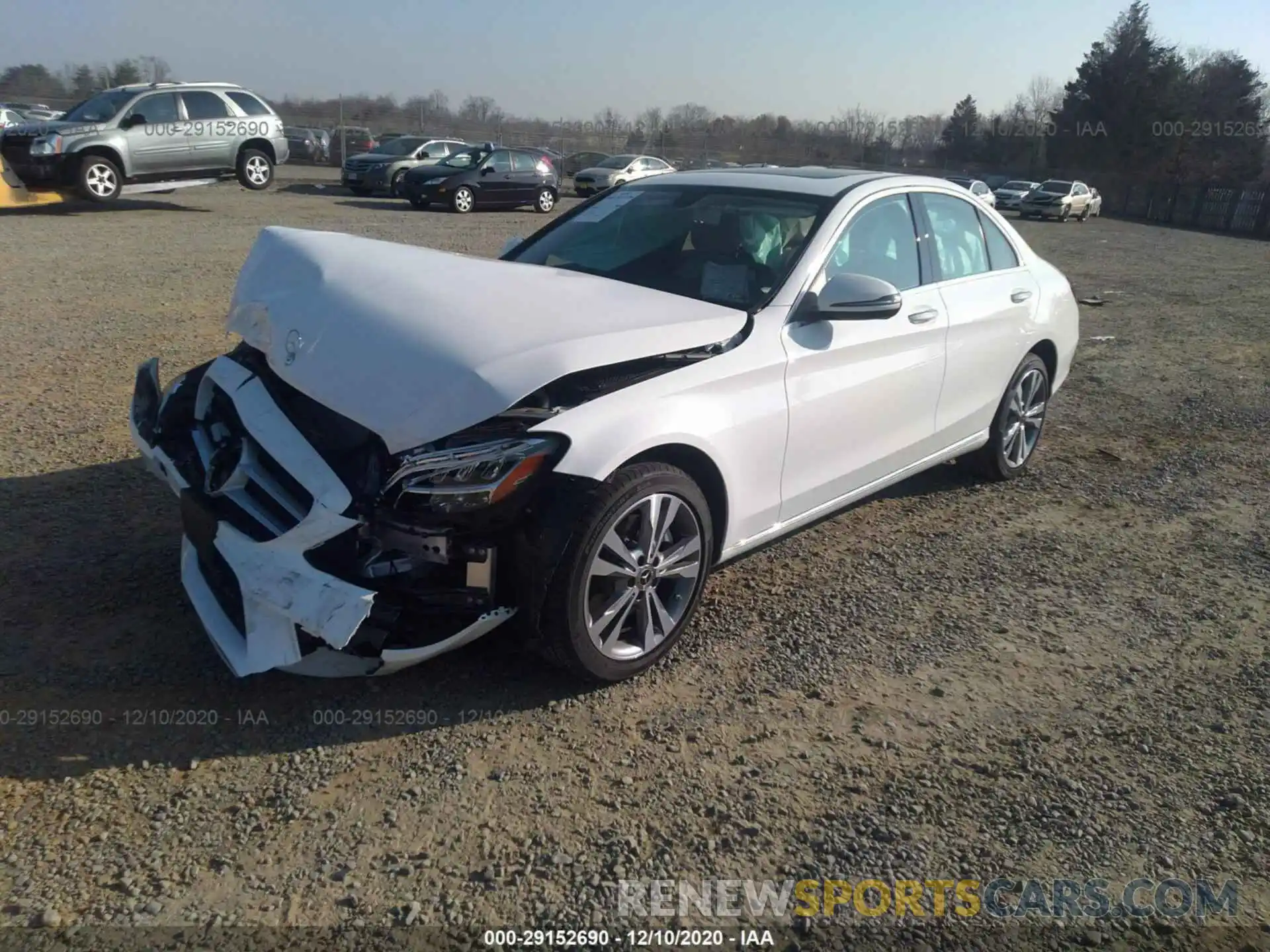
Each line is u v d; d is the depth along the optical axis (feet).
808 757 9.61
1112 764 9.75
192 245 42.01
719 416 10.84
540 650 10.06
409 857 8.03
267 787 8.75
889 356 13.38
